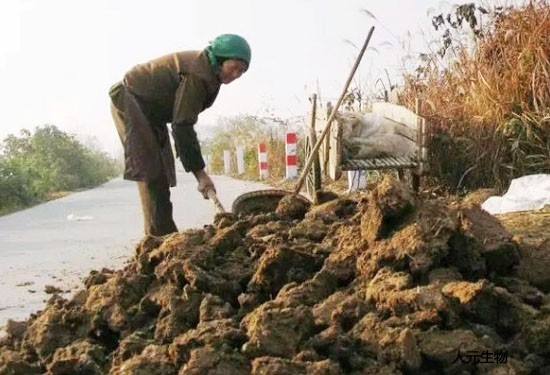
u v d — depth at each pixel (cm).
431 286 330
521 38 833
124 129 591
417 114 759
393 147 750
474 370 304
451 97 894
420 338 312
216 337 310
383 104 819
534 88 783
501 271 372
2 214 1556
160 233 605
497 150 795
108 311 376
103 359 347
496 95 816
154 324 368
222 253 409
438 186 814
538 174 719
